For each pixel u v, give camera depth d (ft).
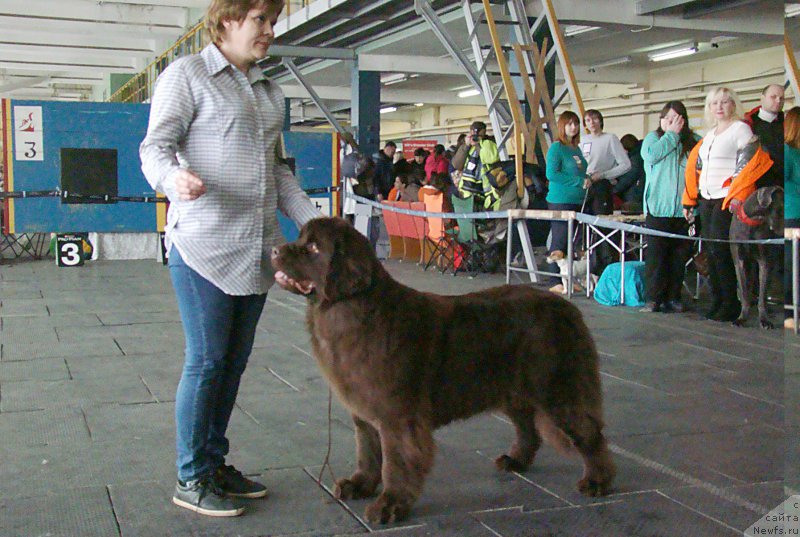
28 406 14.98
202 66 9.82
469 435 13.82
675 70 70.28
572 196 29.94
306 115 107.86
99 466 11.95
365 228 43.70
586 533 9.96
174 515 10.27
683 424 14.43
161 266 37.60
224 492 10.53
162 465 12.03
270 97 10.49
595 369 11.16
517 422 12.04
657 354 19.98
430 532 9.93
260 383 16.96
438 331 10.07
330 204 42.78
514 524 10.19
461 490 11.30
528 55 36.06
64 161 37.35
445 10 40.91
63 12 64.44
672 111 25.04
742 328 23.29
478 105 95.20
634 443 13.39
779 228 22.53
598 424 11.16
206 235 9.77
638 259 30.71
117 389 16.22
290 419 14.49
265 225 10.36
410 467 10.05
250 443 13.17
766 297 23.25
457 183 36.81
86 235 39.24
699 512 10.62
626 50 60.23
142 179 38.88
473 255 36.63
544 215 28.91
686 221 25.41
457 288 31.81
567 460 12.58
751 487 11.50
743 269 23.27
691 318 24.99
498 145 34.78
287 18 49.21
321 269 9.45
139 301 27.43
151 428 13.78
